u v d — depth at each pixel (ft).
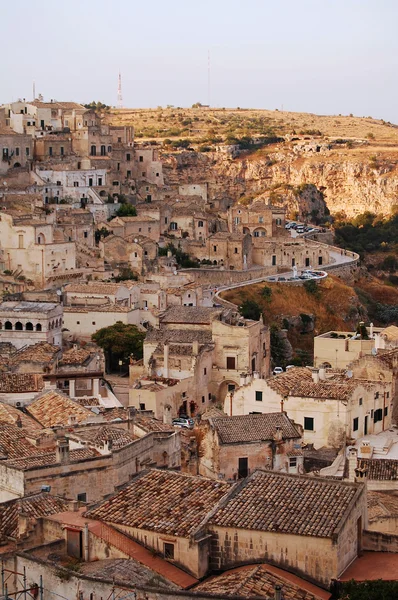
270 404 492.54
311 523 237.45
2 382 517.96
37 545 253.03
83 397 527.40
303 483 256.11
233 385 649.61
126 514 255.91
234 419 409.28
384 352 564.30
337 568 231.91
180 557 241.76
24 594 228.22
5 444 360.89
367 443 461.78
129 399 581.12
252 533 239.71
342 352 612.29
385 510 297.33
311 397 479.41
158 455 360.28
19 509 274.77
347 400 474.08
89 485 318.86
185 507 255.91
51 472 309.83
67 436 365.81
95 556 248.52
